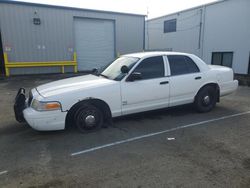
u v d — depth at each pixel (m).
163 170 3.31
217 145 4.12
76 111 4.64
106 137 4.54
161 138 4.47
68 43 16.38
